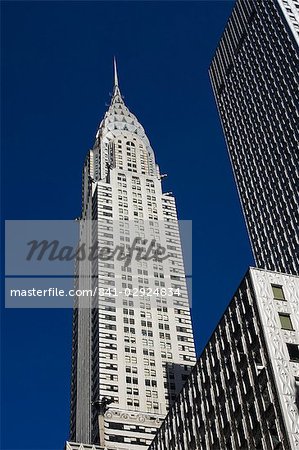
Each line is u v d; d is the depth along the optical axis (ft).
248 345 289.33
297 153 587.27
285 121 622.13
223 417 298.76
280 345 272.51
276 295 293.64
